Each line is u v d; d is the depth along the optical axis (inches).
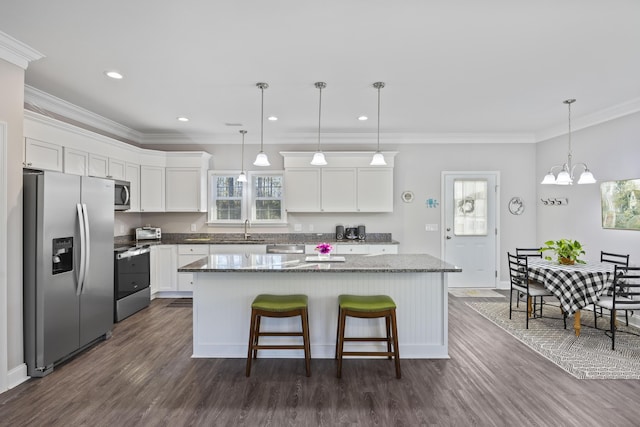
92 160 161.0
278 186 228.4
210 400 94.3
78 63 115.5
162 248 203.8
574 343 133.7
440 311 122.4
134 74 124.9
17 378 102.2
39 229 105.6
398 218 225.1
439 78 128.4
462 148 223.1
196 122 192.5
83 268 121.2
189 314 173.8
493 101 155.3
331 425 83.2
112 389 99.8
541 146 217.5
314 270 113.0
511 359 120.1
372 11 85.7
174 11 85.7
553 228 206.2
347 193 215.3
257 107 164.9
